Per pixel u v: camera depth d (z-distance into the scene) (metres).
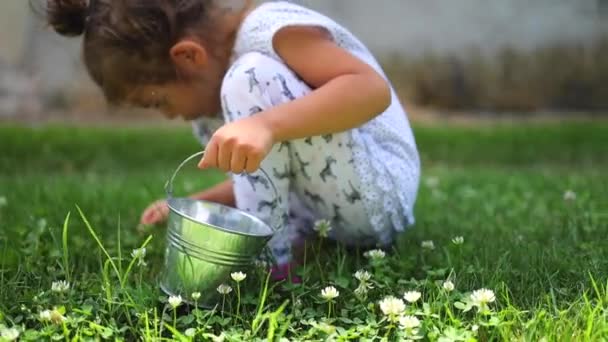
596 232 2.39
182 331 1.65
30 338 1.53
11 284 1.81
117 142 6.04
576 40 8.52
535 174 4.40
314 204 2.06
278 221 1.96
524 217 2.80
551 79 8.52
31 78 7.86
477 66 8.58
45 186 3.39
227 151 1.68
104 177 4.47
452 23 8.64
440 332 1.57
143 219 2.38
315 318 1.70
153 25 1.93
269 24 1.94
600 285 1.81
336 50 1.91
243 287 1.79
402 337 1.55
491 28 8.62
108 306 1.69
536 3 8.54
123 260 2.05
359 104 1.82
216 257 1.68
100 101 7.94
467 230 2.54
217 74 2.03
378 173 2.01
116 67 2.00
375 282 1.80
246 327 1.65
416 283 1.80
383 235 2.14
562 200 3.10
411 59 8.65
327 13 8.58
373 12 8.65
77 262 2.09
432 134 6.60
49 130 6.30
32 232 2.27
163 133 6.52
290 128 1.76
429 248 2.14
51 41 7.85
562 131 6.78
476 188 3.72
